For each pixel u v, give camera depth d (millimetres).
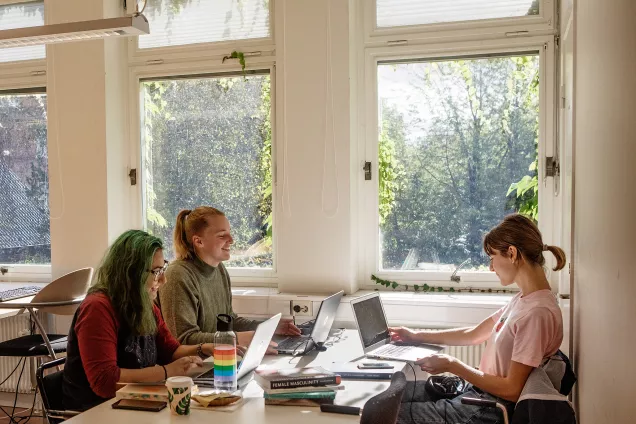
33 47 4699
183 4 4387
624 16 1519
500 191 3961
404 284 4102
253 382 2457
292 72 4012
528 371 2477
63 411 2494
